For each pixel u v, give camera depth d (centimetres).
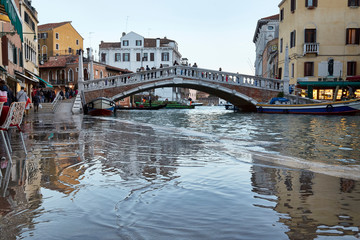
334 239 182
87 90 2936
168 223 205
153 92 7219
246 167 398
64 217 215
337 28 3209
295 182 322
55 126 1088
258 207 240
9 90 1009
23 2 2886
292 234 189
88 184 305
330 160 515
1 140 673
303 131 1159
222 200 257
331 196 271
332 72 3222
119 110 4553
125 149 546
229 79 3134
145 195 269
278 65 3919
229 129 1270
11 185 300
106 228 196
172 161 435
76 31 6544
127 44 7106
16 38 2527
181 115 2936
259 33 5631
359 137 923
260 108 3094
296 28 3259
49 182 312
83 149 541
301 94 3181
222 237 184
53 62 5641
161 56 7088
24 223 204
